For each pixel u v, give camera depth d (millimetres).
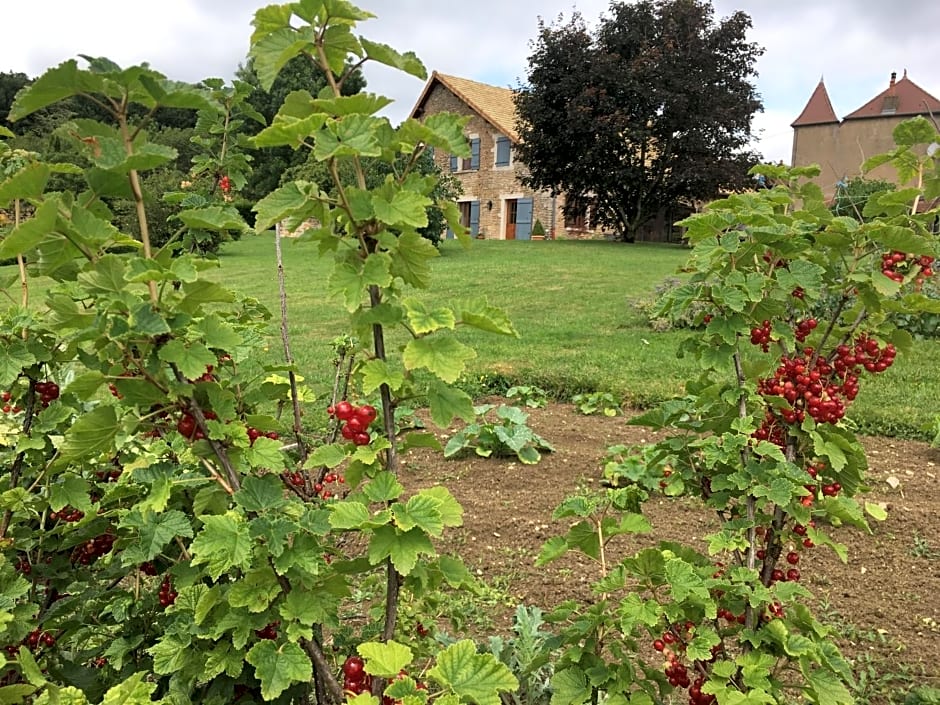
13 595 1893
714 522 4348
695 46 26938
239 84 2639
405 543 1604
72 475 2213
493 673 1541
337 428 2549
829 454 2297
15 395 2301
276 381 2377
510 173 33188
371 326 1764
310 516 1715
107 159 1549
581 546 2146
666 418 2516
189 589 1895
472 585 1873
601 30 27703
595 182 27812
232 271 19453
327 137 1517
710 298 2352
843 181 7434
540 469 5332
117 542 2211
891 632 3287
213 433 1721
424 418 6574
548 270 17266
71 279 1832
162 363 1656
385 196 1596
